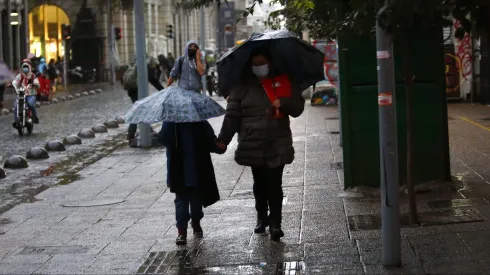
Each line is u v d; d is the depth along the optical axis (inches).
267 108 356.2
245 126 359.3
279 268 319.0
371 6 275.3
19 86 1000.2
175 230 403.9
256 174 375.2
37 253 368.5
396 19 248.7
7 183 601.9
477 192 440.1
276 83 358.0
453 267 299.6
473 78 1063.6
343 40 458.6
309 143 740.0
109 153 767.1
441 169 459.2
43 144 896.9
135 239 387.9
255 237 374.9
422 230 358.0
